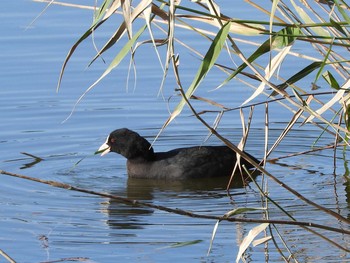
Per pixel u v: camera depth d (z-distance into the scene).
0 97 16.39
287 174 13.12
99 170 13.62
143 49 18.25
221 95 16.44
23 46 18.33
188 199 12.07
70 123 15.43
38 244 9.92
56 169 13.42
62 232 10.38
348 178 12.71
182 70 17.30
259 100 16.27
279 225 10.49
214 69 17.31
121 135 13.55
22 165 13.55
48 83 17.00
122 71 17.48
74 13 19.66
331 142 14.53
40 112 15.81
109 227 10.59
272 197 11.94
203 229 10.45
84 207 11.53
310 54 17.59
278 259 9.23
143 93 16.66
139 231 10.41
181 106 7.20
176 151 13.73
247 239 7.11
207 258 9.35
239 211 6.90
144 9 7.23
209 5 7.38
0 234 10.31
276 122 15.48
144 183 13.08
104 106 16.17
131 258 9.40
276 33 7.44
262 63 17.09
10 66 17.55
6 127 15.20
